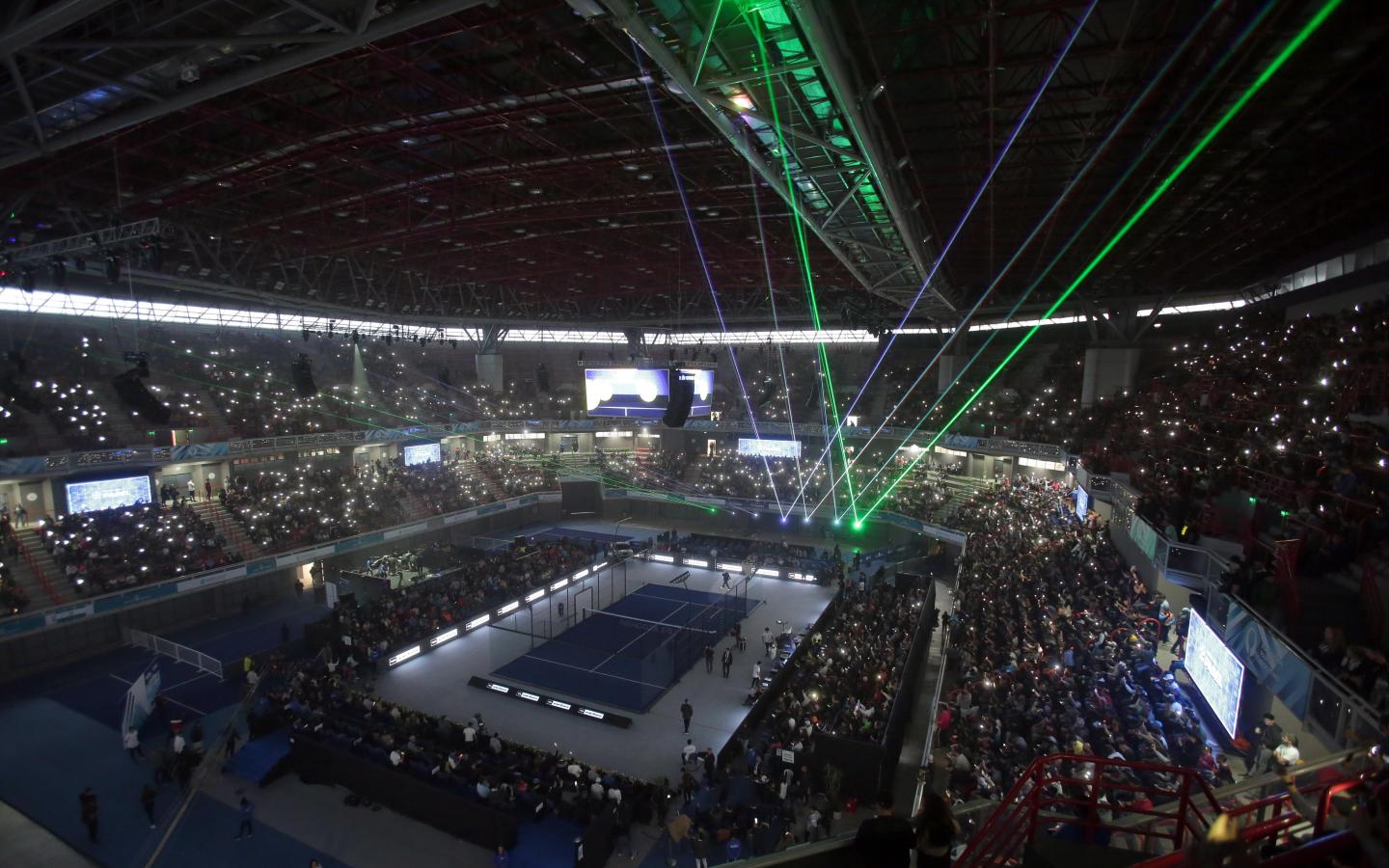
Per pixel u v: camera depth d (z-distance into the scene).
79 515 36.84
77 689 30.64
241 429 47.34
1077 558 29.50
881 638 30.45
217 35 13.96
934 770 20.45
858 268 32.22
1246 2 13.50
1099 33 15.23
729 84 14.15
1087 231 31.03
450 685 30.75
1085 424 44.28
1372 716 11.45
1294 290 36.50
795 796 21.84
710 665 31.64
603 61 18.12
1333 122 18.80
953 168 23.88
